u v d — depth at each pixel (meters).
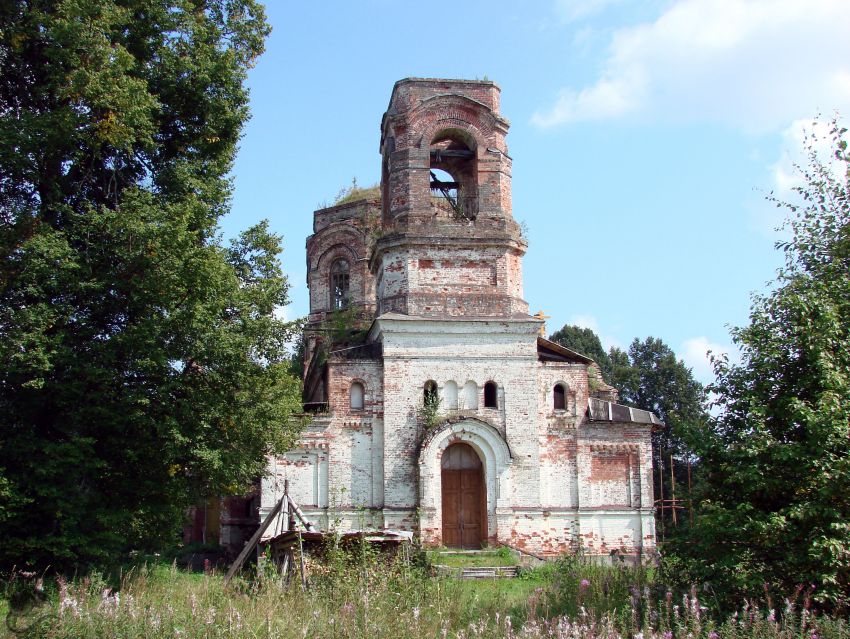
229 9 27.72
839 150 18.06
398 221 35.22
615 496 34.78
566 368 35.84
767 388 16.50
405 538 21.94
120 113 22.66
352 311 46.16
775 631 13.02
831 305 16.20
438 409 33.72
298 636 12.63
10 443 21.73
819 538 14.57
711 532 15.88
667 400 67.44
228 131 27.00
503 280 35.16
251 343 24.20
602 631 13.55
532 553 32.84
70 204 24.98
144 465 24.11
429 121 35.97
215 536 44.44
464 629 13.83
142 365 22.20
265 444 26.39
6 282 21.95
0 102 24.61
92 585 17.55
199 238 25.00
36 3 23.61
